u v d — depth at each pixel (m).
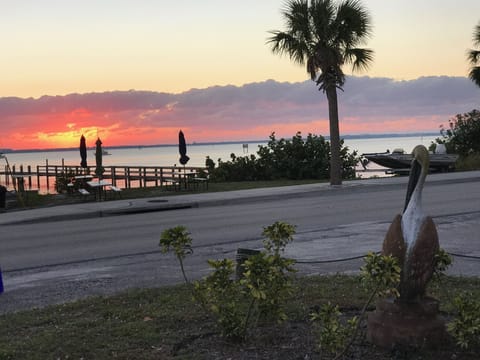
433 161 30.50
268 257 4.52
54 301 7.12
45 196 23.98
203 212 17.14
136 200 20.09
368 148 144.25
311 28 22.94
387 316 4.73
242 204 19.38
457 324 4.41
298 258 9.23
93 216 17.20
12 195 21.83
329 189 22.22
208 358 4.55
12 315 6.18
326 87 23.31
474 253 9.26
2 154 27.61
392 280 4.12
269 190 22.30
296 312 5.68
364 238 11.09
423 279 4.66
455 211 14.79
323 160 29.41
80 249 11.16
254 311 5.56
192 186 26.00
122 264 9.41
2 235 13.77
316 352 4.62
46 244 11.99
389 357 4.50
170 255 10.02
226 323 4.87
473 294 6.30
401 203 17.47
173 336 5.11
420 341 4.58
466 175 26.88
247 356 4.58
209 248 10.52
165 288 7.04
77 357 4.66
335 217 14.52
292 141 30.03
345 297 6.29
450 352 4.54
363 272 4.58
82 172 39.16
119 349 4.81
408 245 4.66
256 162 30.31
